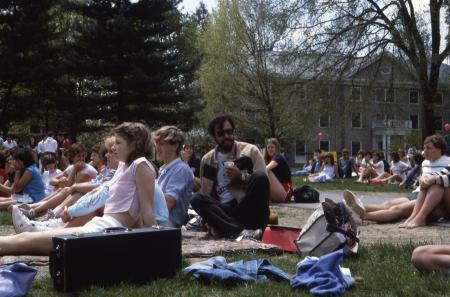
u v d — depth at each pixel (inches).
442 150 326.3
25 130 1765.5
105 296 150.2
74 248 155.5
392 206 329.4
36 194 403.5
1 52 1317.7
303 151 2452.0
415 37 1081.4
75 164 374.0
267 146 465.7
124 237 164.7
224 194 262.7
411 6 1092.5
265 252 219.3
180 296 152.9
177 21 1482.5
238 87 1694.1
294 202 468.1
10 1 1337.4
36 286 162.2
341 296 151.0
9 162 486.6
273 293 152.2
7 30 1327.5
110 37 1343.5
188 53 1748.3
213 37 1708.9
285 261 201.2
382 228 299.3
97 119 1437.0
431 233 276.4
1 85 1417.3
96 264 159.5
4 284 142.9
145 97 1380.4
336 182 876.0
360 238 262.5
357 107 1170.6
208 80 1697.8
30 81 1347.2
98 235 160.6
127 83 1355.8
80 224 230.5
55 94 1454.2
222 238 246.2
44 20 1364.4
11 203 393.4
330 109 1161.4
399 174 836.0
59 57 1389.0
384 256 205.8
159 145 250.5
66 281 154.3
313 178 900.6
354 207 262.2
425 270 175.9
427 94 1133.1
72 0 1407.5
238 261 183.0
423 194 307.0
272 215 307.0
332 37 1138.0
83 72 1358.3
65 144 1181.7
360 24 1115.9
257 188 248.2
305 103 1202.0
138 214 195.5
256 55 1615.4
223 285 163.9
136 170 194.7
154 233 170.4
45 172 465.1
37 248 188.9
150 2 1380.4
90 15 1376.7
